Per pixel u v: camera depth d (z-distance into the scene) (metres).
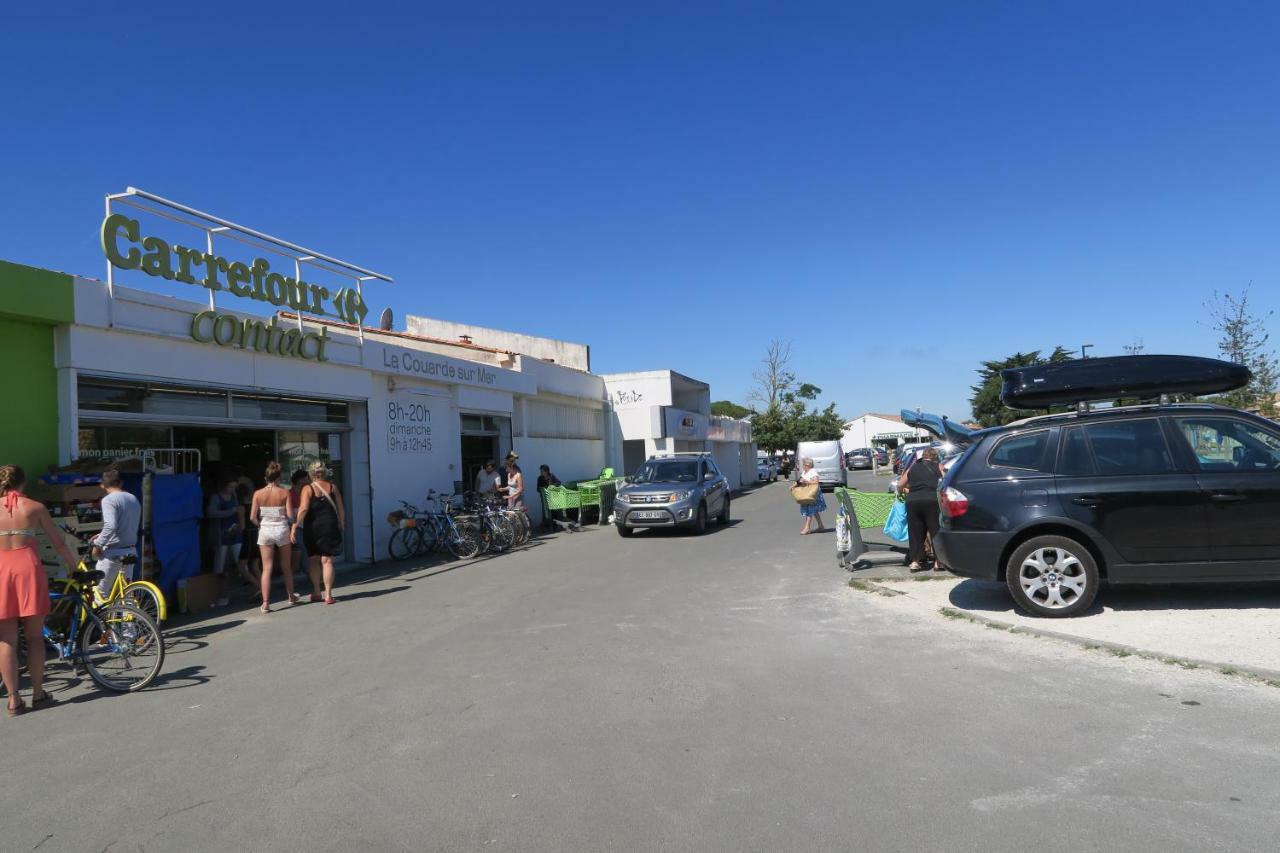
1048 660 6.25
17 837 3.98
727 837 3.67
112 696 6.54
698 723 5.20
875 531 15.86
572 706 5.66
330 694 6.27
